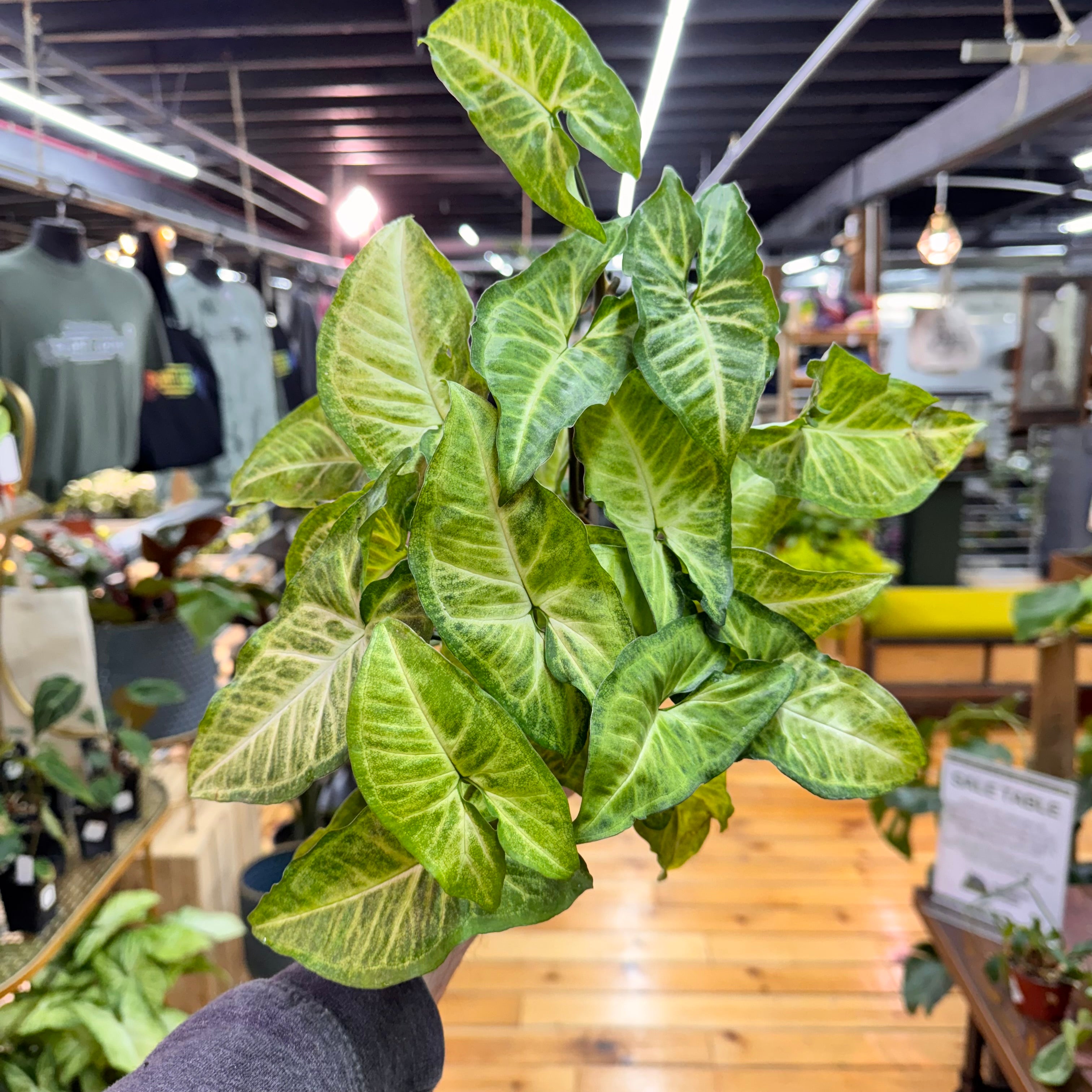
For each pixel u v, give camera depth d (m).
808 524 3.54
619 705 0.56
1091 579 1.88
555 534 0.58
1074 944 1.66
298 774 0.61
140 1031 1.75
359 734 0.49
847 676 0.69
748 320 0.65
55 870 1.56
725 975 2.54
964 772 1.81
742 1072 2.20
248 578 3.38
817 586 0.76
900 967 2.57
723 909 2.85
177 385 2.88
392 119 5.25
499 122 0.63
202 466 3.56
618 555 0.68
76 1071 1.71
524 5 0.60
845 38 2.51
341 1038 0.58
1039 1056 1.36
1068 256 8.76
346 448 0.83
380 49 3.96
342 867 0.57
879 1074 2.19
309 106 4.86
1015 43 2.23
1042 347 4.68
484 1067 2.21
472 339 0.58
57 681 1.63
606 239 0.66
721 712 0.62
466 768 0.53
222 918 2.05
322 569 0.61
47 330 2.33
